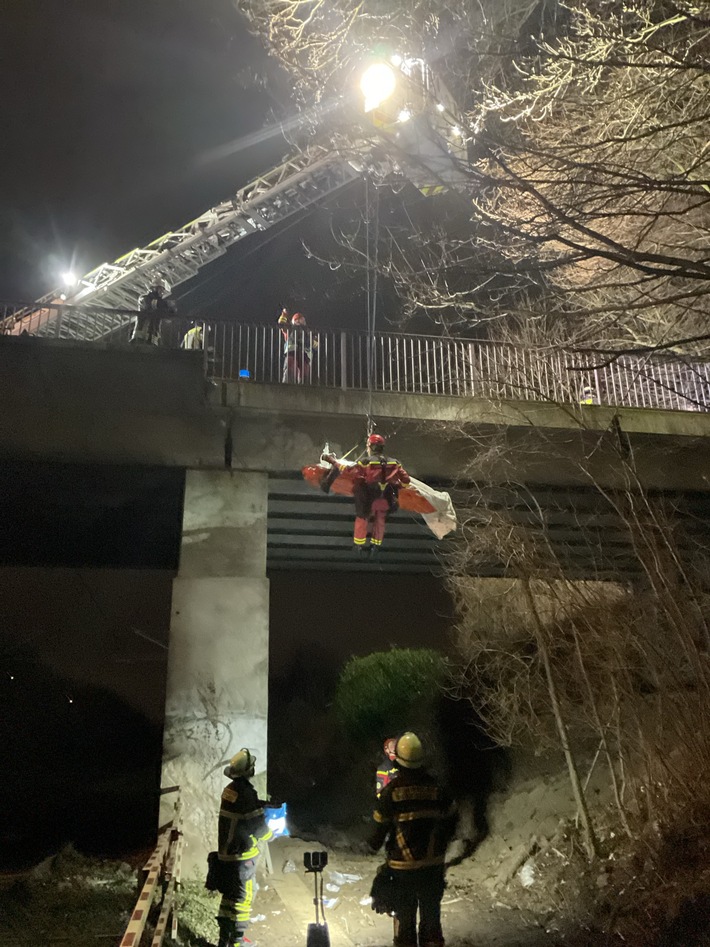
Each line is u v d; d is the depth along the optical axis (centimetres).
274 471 1143
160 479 1173
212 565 1074
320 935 504
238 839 599
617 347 1291
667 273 636
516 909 793
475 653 1163
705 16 838
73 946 568
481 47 959
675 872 666
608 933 644
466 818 1202
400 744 508
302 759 1581
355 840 1227
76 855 851
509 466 1195
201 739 979
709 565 1062
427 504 970
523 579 927
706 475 1277
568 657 966
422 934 463
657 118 958
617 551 1412
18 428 1074
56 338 1105
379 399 1189
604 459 1230
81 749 1455
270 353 1383
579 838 889
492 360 1255
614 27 931
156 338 1230
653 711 891
